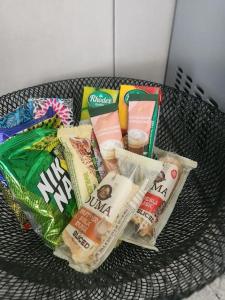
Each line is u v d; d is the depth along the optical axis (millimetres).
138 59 699
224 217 457
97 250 436
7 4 549
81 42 635
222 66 552
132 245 495
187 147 619
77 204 490
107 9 606
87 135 522
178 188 532
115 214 448
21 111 572
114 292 419
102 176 521
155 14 642
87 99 573
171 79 729
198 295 464
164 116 640
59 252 454
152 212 483
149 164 488
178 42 666
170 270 434
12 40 593
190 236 470
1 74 634
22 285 419
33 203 466
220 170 543
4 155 470
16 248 490
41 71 653
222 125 551
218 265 434
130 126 536
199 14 580
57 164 500
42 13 577
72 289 409
